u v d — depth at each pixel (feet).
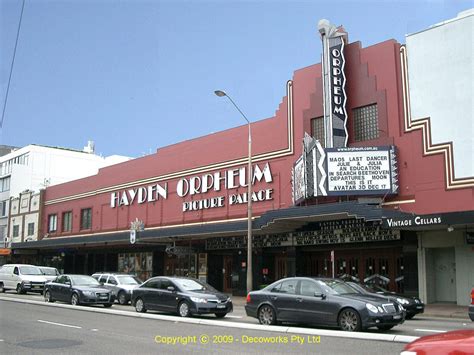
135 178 139.23
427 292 78.43
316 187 82.43
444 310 69.51
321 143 93.09
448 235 77.15
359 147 82.28
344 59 90.07
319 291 46.34
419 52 82.23
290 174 98.53
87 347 36.81
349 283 49.01
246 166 108.06
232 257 116.88
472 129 74.79
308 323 46.98
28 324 51.37
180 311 58.13
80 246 156.25
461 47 77.61
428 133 79.20
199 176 118.93
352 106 89.15
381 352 33.63
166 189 127.54
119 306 79.15
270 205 101.45
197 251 118.62
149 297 62.44
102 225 149.69
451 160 76.23
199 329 47.11
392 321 42.86
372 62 87.76
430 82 80.28
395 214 72.59
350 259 91.45
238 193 108.99
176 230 107.96
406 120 82.12
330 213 79.30
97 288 75.77
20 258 192.13
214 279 116.67
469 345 16.89
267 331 45.34
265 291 50.62
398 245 83.76
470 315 46.01
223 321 53.16
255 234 102.63
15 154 214.48
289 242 98.63
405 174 81.10
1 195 209.46
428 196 77.92
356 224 87.15
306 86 97.09
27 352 34.76
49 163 209.87
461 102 76.48
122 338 41.34
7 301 83.66
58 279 81.25
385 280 85.87
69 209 166.50
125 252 145.28
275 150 102.32
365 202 81.82
